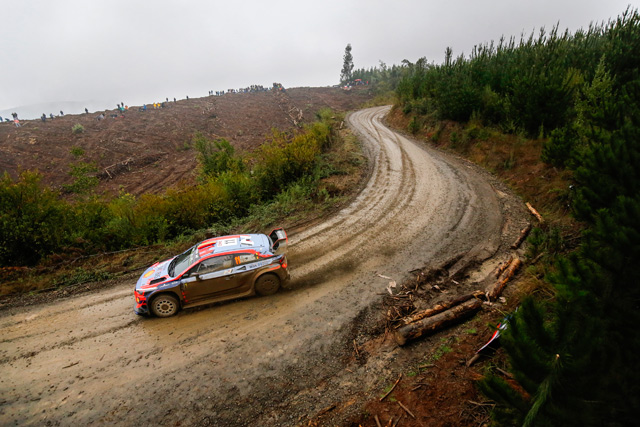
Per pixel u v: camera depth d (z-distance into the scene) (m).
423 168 20.19
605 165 5.36
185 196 15.55
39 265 11.88
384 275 9.78
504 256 10.16
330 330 7.73
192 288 8.52
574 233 9.91
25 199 12.79
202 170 26.77
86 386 6.72
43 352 7.76
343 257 11.05
